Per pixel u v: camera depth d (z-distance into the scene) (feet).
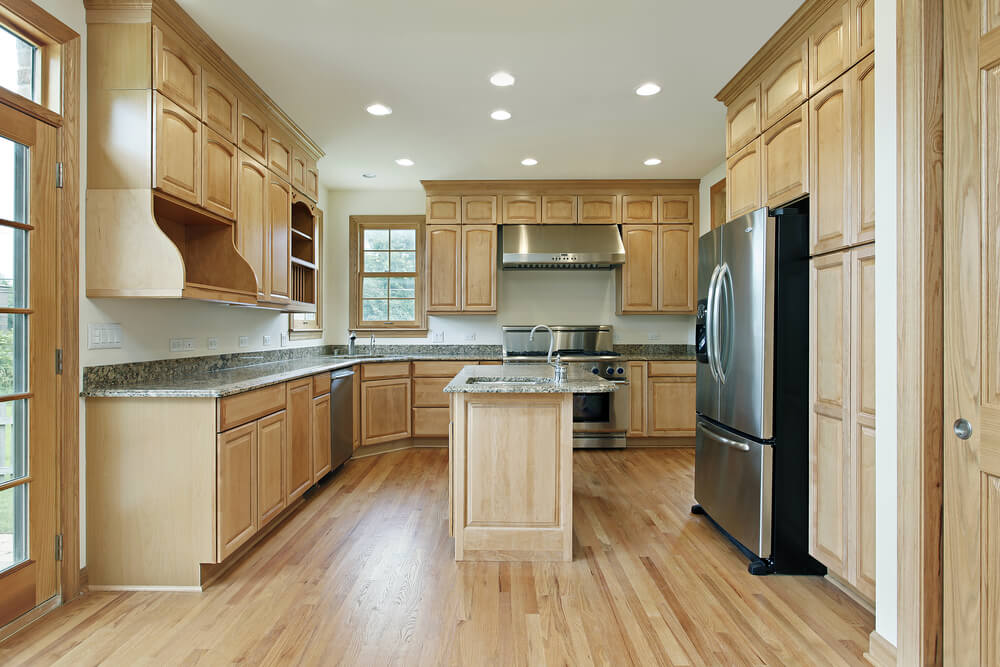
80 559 7.23
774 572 7.98
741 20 7.93
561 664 5.70
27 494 6.52
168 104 7.61
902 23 5.34
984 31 4.69
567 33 8.30
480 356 17.12
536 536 8.38
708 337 9.81
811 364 7.73
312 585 7.50
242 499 8.08
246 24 8.00
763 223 7.97
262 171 10.66
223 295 8.55
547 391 8.04
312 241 14.03
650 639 6.20
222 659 5.75
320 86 10.11
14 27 6.36
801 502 8.00
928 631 5.16
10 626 6.22
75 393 7.13
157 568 7.36
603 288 18.17
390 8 7.62
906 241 5.33
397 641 6.11
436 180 16.70
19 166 6.41
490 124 12.05
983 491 4.75
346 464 14.40
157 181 7.39
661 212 16.88
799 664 5.74
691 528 9.81
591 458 15.21
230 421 7.69
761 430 7.99
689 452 15.97
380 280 18.15
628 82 9.98
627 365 16.39
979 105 4.75
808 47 7.60
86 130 7.38
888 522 5.74
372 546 8.90
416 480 12.87
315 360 14.49
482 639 6.16
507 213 16.88
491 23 8.01
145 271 7.38
